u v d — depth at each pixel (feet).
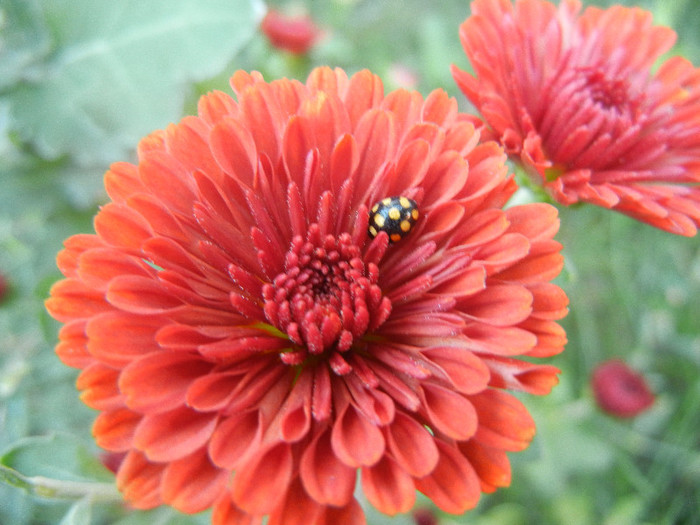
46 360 0.24
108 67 0.22
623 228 0.38
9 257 0.28
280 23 0.36
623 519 0.30
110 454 0.18
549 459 0.30
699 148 0.18
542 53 0.19
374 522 0.24
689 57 0.41
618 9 0.20
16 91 0.21
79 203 0.26
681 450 0.33
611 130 0.18
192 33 0.22
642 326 0.37
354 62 0.45
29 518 0.23
